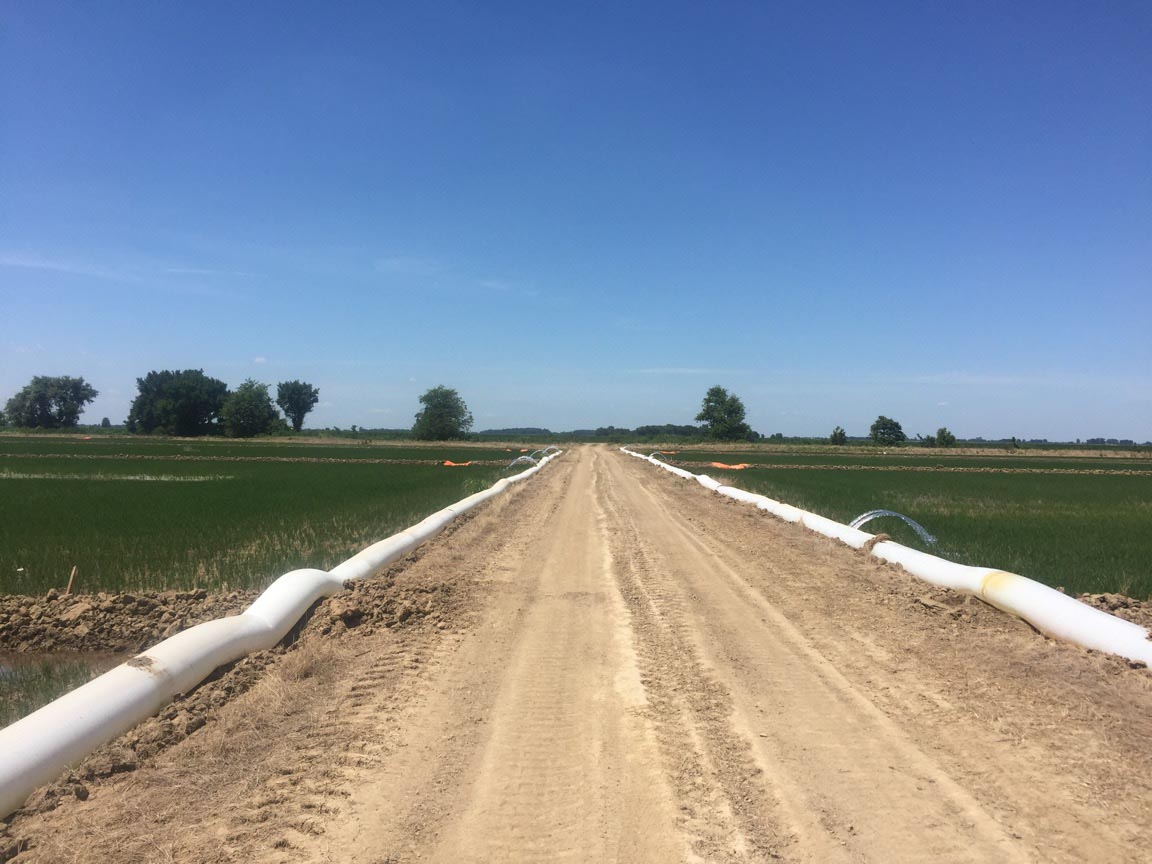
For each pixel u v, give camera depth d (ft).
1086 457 312.09
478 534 55.52
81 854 13.55
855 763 17.30
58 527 56.65
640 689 22.41
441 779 16.60
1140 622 29.78
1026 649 25.81
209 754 17.85
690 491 99.30
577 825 14.61
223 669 23.75
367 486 103.30
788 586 37.01
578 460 206.39
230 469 151.02
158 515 64.69
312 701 21.47
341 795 15.80
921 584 36.45
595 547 49.65
